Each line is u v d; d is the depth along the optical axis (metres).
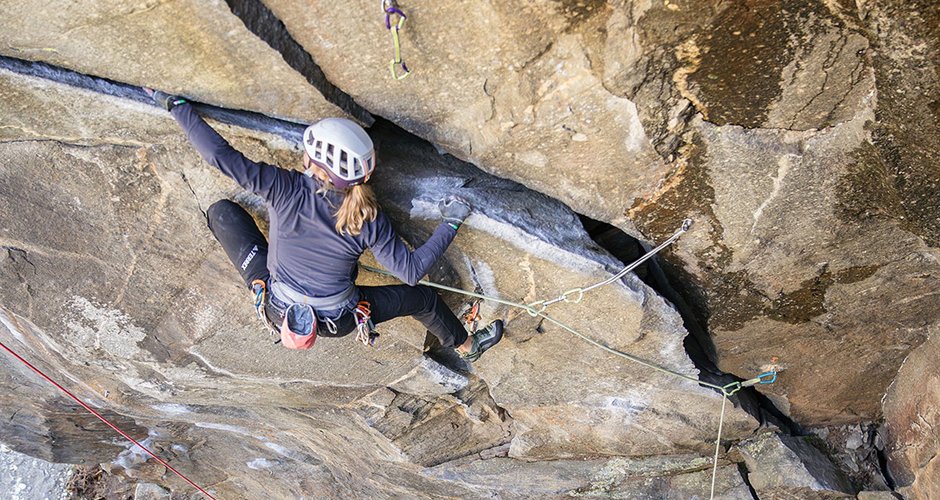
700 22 2.75
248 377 5.00
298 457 7.51
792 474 5.01
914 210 3.29
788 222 3.57
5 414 7.36
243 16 2.80
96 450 8.16
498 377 4.94
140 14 2.79
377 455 6.27
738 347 4.48
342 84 3.15
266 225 3.74
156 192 3.70
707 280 3.98
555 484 5.79
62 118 3.33
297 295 3.20
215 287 4.22
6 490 11.48
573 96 3.07
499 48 2.93
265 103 3.19
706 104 3.08
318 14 2.85
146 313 4.42
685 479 5.43
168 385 5.23
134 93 3.22
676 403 4.84
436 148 3.71
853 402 4.93
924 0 2.48
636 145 3.25
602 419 5.13
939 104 2.76
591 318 4.16
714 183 3.43
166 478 8.84
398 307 3.54
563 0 2.72
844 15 2.69
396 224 3.62
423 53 2.98
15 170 3.63
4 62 3.06
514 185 3.78
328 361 4.85
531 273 3.86
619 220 3.70
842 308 4.13
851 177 3.31
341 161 2.89
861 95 2.97
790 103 3.05
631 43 2.85
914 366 4.54
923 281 3.89
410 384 5.14
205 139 2.99
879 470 5.09
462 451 6.00
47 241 3.99
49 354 5.39
